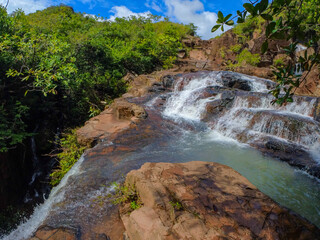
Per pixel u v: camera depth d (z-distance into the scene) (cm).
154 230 235
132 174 338
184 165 370
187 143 591
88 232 279
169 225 241
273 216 247
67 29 1403
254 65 1495
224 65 1736
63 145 682
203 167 361
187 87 1103
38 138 779
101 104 1059
